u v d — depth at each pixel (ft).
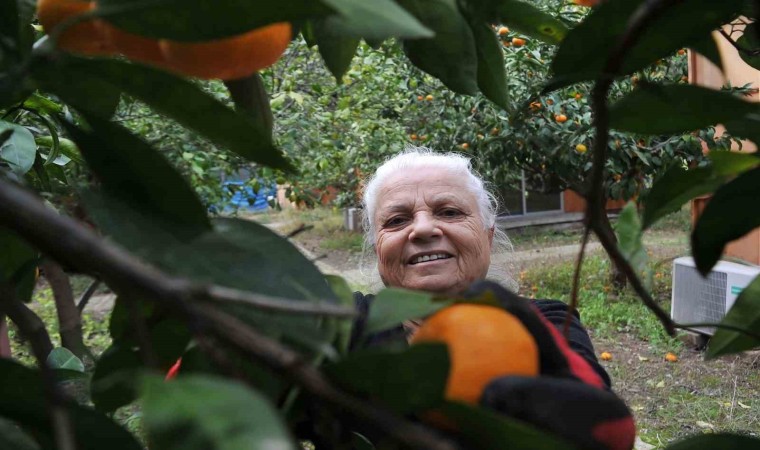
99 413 1.87
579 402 1.77
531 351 1.89
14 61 1.96
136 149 1.89
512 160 19.95
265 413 1.21
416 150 6.91
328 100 19.63
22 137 3.93
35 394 1.80
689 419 13.33
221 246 1.86
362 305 4.16
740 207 2.09
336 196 29.94
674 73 15.16
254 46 1.86
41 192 4.72
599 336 18.47
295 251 1.91
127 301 1.48
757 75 14.20
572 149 17.79
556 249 30.01
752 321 2.38
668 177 2.29
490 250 6.05
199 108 2.03
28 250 2.60
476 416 1.59
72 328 7.13
